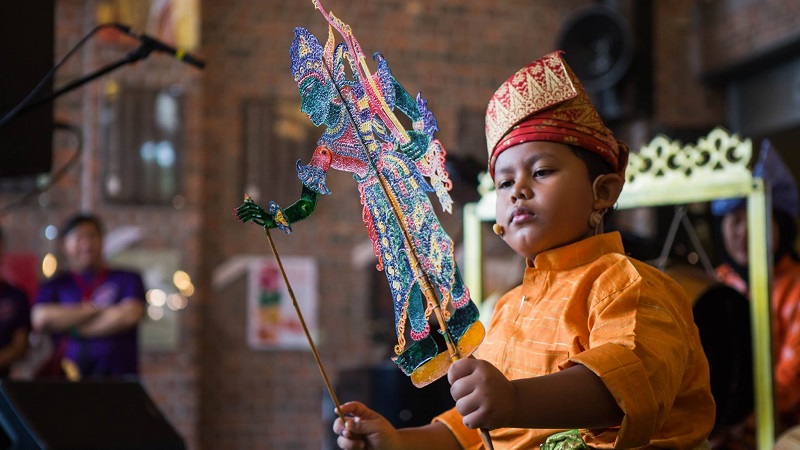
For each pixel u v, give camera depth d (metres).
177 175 6.21
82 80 2.04
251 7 6.62
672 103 6.70
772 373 2.37
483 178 2.96
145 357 6.00
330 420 5.03
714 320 2.23
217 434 6.32
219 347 6.38
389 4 6.86
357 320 6.54
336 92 1.12
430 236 1.08
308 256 6.54
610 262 1.12
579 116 1.12
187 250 6.17
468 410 0.92
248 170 6.51
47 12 2.38
